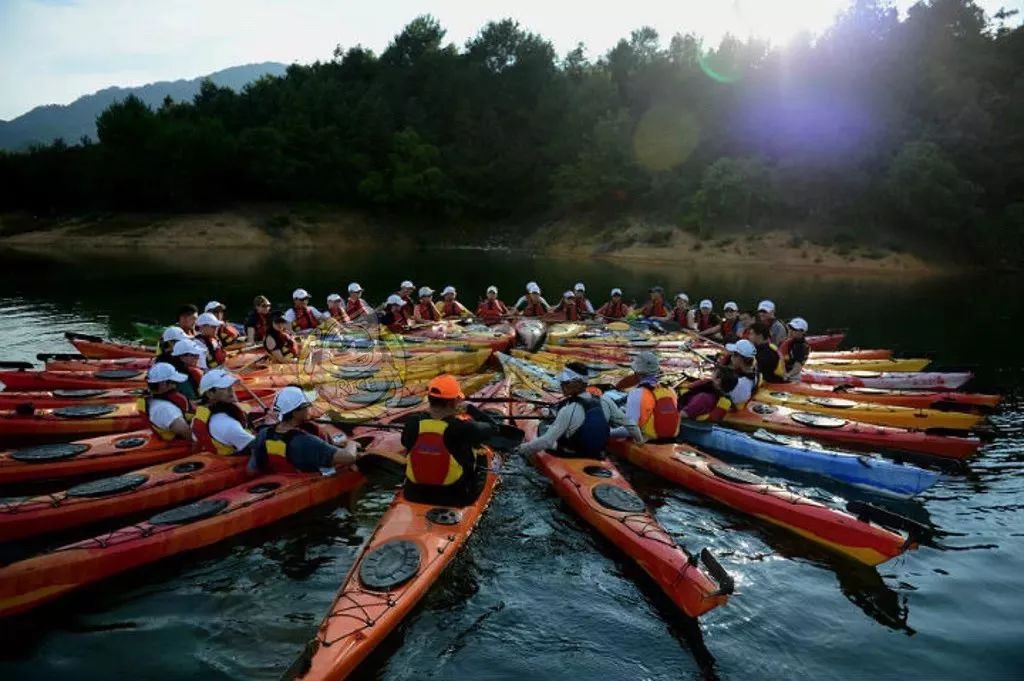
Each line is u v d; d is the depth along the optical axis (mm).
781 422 8828
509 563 5840
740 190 42094
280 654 4684
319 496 6562
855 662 4699
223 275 29578
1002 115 41344
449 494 6000
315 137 56344
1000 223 39125
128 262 34188
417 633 4895
